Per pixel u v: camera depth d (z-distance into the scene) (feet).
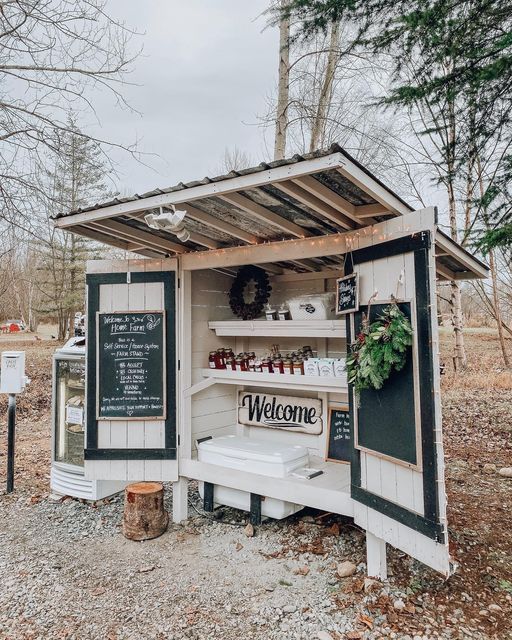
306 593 8.00
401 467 7.35
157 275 11.39
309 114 24.79
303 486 9.56
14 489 14.15
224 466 10.87
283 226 9.14
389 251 7.63
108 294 11.57
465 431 20.80
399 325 7.06
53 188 23.07
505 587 8.20
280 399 13.16
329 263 12.41
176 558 9.53
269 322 11.46
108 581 8.64
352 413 8.68
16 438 21.02
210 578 8.65
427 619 7.19
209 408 13.05
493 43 14.05
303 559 9.29
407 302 7.22
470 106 15.03
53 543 10.39
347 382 8.96
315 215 8.71
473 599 7.80
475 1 13.52
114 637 6.95
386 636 6.77
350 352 8.66
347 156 6.43
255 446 11.19
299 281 13.53
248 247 10.34
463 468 15.83
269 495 10.03
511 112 14.66
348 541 10.05
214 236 10.69
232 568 9.03
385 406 7.69
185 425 11.50
